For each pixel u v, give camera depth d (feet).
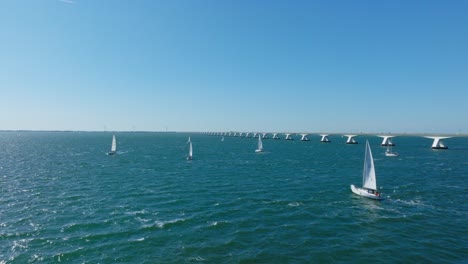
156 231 122.42
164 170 286.25
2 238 114.42
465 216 145.07
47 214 142.92
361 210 154.20
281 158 407.03
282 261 98.73
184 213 145.79
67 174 259.39
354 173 271.49
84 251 104.32
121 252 103.81
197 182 224.53
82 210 149.48
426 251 106.93
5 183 217.36
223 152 508.53
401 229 127.85
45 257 100.01
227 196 180.55
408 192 193.36
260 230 125.18
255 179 238.48
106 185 211.20
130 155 441.27
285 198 176.76
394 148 597.52
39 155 437.17
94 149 562.66
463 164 334.03
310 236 119.55
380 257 102.12
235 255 102.47
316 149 586.86
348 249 108.06
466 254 104.78
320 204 164.76
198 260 98.68
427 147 626.23
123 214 143.54
